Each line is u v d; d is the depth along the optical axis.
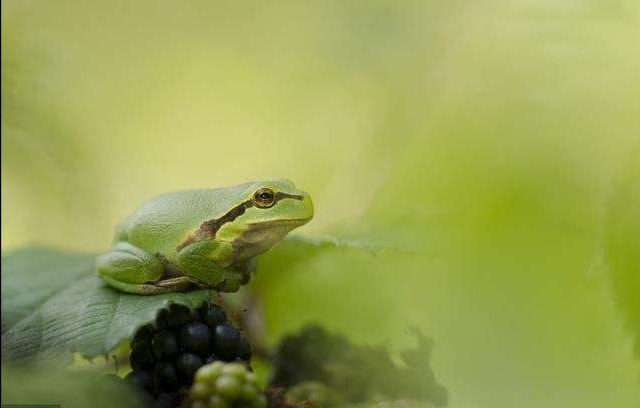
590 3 0.54
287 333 0.55
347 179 0.64
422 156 0.54
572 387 0.49
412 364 0.52
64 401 0.49
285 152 0.74
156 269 0.53
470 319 0.50
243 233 0.54
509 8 0.55
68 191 0.66
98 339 0.51
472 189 0.52
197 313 0.51
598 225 0.50
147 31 0.75
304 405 0.51
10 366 0.51
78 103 0.68
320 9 0.74
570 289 0.50
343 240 0.54
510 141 0.52
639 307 0.50
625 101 0.53
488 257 0.51
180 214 0.54
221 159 0.74
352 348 0.53
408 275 0.53
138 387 0.50
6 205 0.65
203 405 0.49
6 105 0.64
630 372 0.49
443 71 0.56
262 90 0.76
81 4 0.69
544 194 0.52
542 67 0.54
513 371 0.50
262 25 0.77
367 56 0.70
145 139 0.74
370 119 0.70
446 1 0.64
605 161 0.52
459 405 0.50
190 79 0.76
